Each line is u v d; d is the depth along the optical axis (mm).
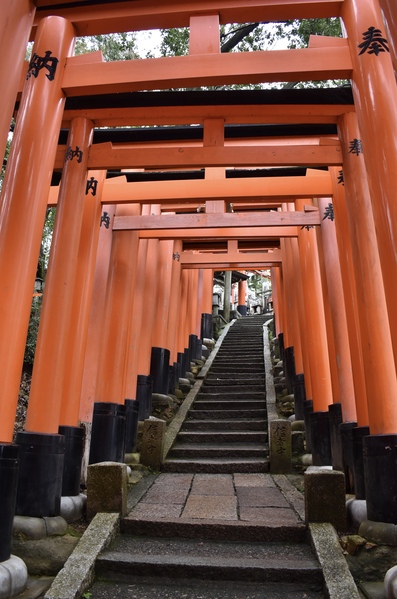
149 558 3963
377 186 4180
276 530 4484
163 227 7605
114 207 7707
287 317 11070
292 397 10219
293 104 5652
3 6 4043
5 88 3951
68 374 5625
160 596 3590
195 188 6762
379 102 4340
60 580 3547
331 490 4488
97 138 6684
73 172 5645
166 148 5879
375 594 3373
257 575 3777
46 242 12805
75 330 5812
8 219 4355
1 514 3475
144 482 6453
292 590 3676
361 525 4152
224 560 3941
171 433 8508
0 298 4125
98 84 4973
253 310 31016
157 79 4926
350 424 5742
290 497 5648
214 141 5840
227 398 10875
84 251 6203
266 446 8070
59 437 4629
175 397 10656
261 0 4895
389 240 3996
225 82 4961
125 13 5031
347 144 5586
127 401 7977
